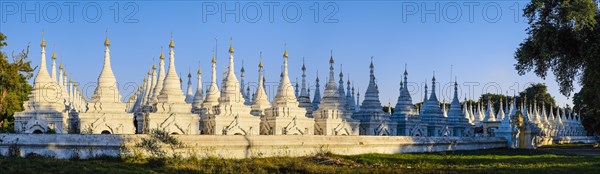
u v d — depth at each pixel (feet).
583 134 474.49
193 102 226.79
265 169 115.03
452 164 130.52
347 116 212.64
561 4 116.67
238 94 190.70
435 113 258.78
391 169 117.39
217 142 124.67
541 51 118.32
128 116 171.42
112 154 114.11
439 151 181.27
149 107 184.55
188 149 120.06
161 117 171.94
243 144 128.77
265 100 213.66
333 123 205.87
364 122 222.07
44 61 178.09
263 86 218.18
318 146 144.46
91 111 169.48
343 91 239.09
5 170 92.79
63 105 178.40
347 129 209.36
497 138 222.28
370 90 226.58
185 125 175.32
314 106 256.93
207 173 106.22
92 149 114.11
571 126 460.96
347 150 151.12
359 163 131.34
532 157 156.04
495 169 118.52
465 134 278.26
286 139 138.31
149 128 167.73
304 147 141.79
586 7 112.78
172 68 181.57
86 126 165.78
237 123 183.62
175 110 177.17
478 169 117.91
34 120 168.96
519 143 235.20
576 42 119.03
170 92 178.91
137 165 110.01
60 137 114.11
